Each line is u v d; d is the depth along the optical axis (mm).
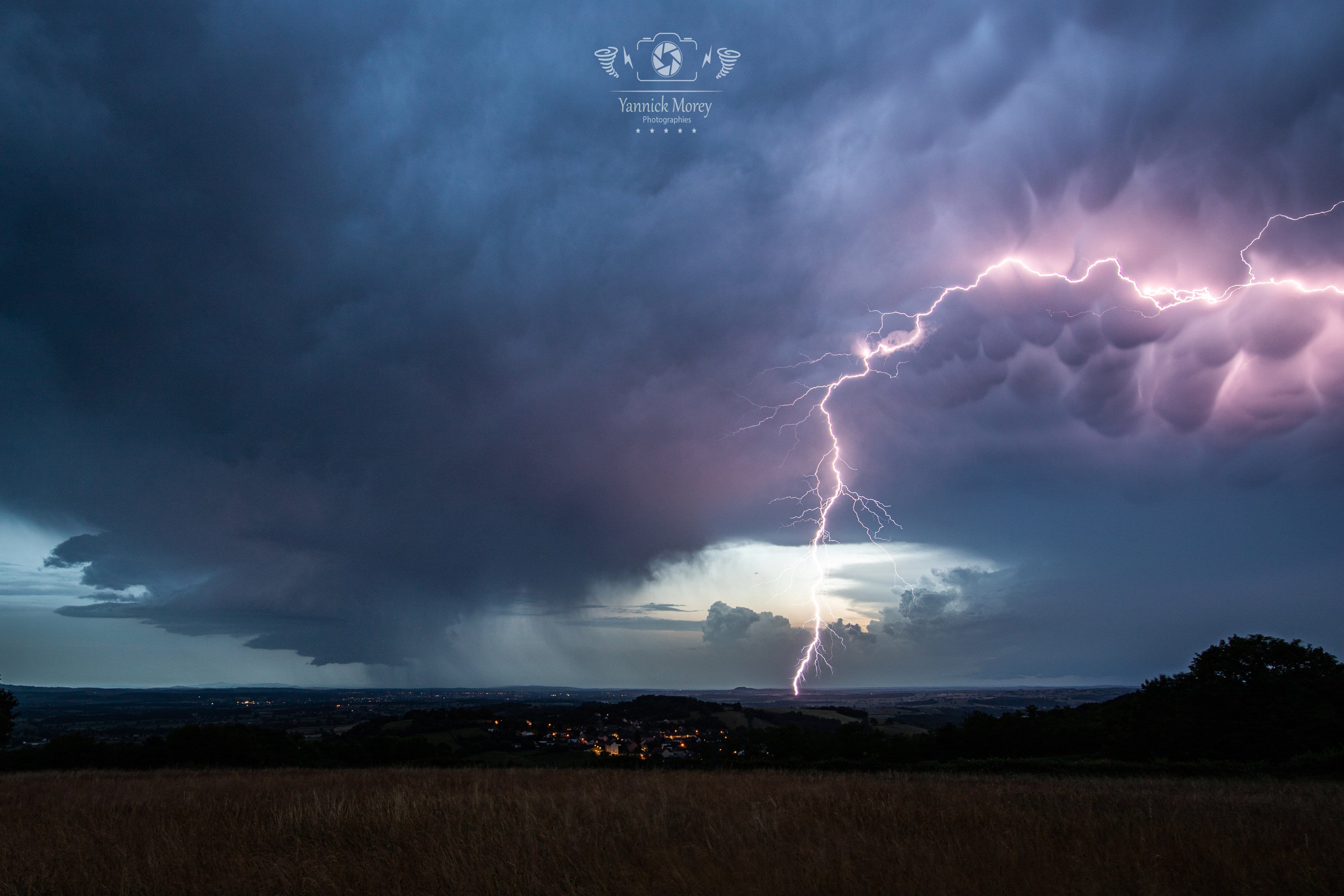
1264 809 11484
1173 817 9820
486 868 6887
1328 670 26844
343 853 7926
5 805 12500
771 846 7883
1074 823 9383
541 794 13297
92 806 12180
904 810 10562
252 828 9492
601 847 7906
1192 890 6457
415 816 9906
